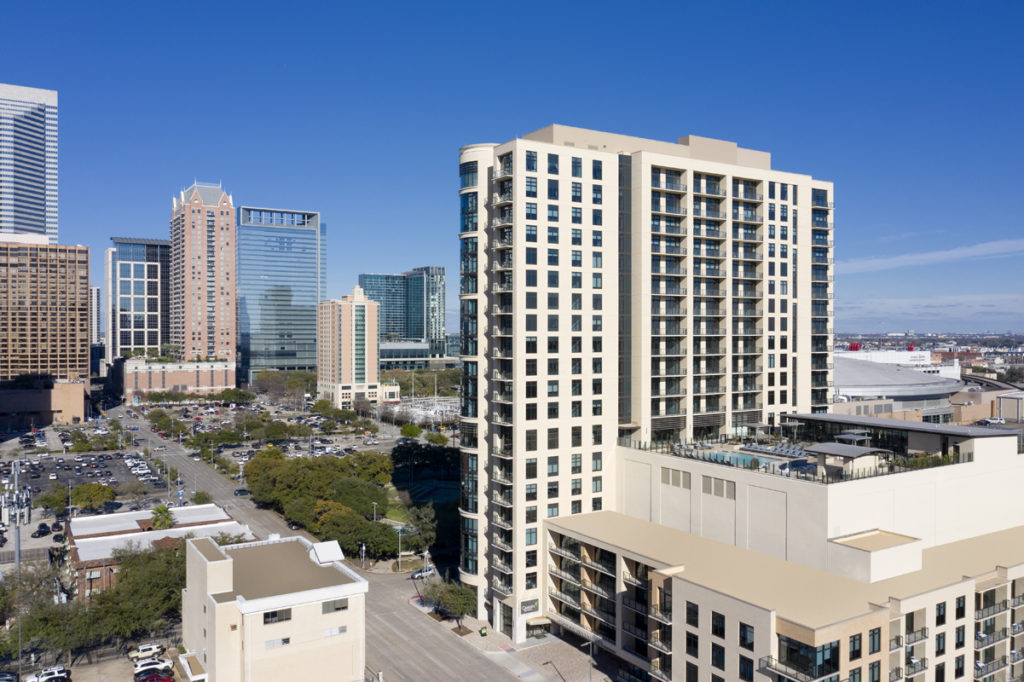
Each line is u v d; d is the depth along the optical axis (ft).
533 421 353.31
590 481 373.81
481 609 376.27
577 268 366.43
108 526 465.88
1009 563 286.87
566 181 362.94
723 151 447.83
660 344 405.80
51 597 361.30
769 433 442.09
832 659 220.02
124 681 311.06
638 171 393.29
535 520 355.15
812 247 483.92
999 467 338.34
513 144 350.23
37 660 329.11
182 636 334.44
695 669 259.39
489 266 374.02
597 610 327.67
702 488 333.62
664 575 277.03
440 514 514.68
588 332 370.94
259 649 254.88
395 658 330.34
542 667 320.70
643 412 394.73
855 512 285.02
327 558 307.99
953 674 259.60
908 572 273.33
